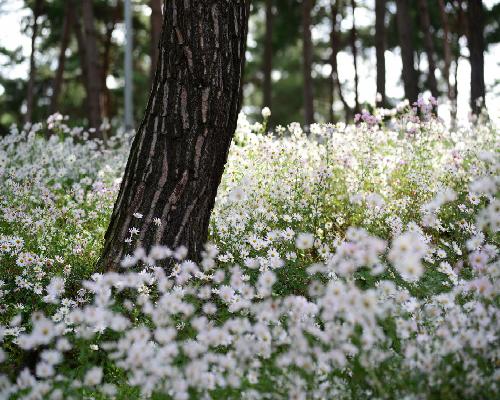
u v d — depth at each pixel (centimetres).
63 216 592
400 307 333
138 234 451
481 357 292
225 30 464
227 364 296
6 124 2528
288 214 555
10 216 556
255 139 660
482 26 1346
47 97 2548
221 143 468
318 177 585
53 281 414
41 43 2283
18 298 447
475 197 517
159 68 465
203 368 284
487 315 315
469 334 297
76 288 452
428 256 436
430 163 675
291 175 595
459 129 773
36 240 528
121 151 862
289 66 3428
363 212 577
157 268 398
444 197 359
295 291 453
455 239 530
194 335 367
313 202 579
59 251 514
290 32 2338
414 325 311
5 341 404
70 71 2412
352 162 653
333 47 2012
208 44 459
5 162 741
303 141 666
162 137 458
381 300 326
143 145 462
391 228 524
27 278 457
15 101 2547
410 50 1384
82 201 648
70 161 791
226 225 513
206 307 351
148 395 295
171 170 454
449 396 277
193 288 381
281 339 312
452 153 657
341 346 289
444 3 1830
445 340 292
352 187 623
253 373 295
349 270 298
